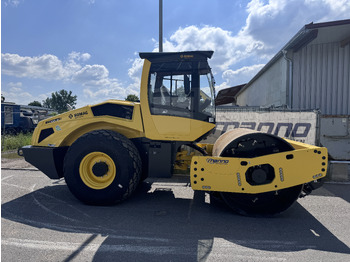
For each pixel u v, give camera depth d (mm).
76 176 3674
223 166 3223
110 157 3598
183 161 4254
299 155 3135
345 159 6605
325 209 3635
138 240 2639
